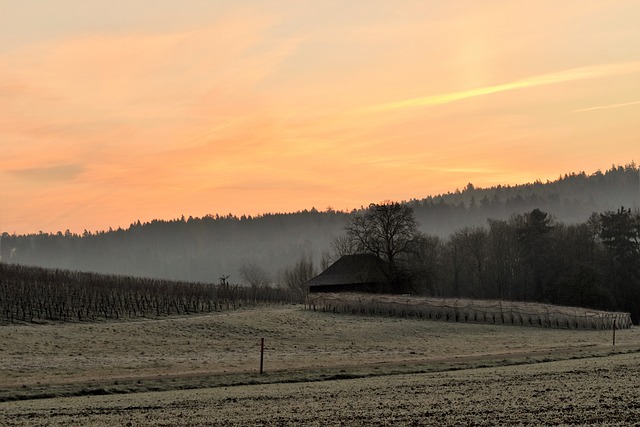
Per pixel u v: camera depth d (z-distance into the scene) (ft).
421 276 415.85
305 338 241.76
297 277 563.89
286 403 114.52
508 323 300.61
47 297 292.40
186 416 103.40
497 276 520.83
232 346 216.54
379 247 421.59
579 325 296.92
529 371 151.84
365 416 100.73
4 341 198.70
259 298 380.99
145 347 206.28
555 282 434.71
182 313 298.76
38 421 100.83
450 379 141.69
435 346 225.56
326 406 110.32
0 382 144.66
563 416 97.19
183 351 202.18
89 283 336.08
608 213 476.95
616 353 196.24
